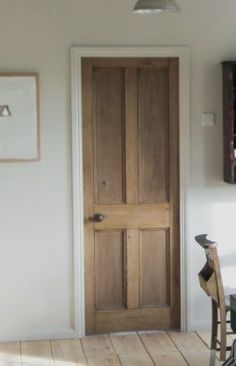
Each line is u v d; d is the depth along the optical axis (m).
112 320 4.19
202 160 4.16
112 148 4.11
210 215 4.19
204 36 4.08
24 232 4.04
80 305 4.12
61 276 4.09
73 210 4.06
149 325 4.23
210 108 4.13
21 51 3.93
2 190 3.99
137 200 4.15
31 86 3.95
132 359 3.79
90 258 4.14
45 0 3.92
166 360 3.77
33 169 4.01
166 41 4.05
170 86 4.11
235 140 4.05
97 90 4.06
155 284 4.22
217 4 4.07
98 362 3.75
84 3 3.95
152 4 2.98
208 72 4.11
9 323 4.06
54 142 4.01
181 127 4.11
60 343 4.04
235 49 4.11
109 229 4.14
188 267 4.19
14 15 3.91
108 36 3.99
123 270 4.18
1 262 4.03
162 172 4.16
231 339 4.03
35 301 4.08
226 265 4.23
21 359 3.79
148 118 4.12
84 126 4.06
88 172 4.09
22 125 3.96
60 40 3.96
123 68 4.06
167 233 4.20
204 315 4.24
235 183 4.04
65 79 3.99
